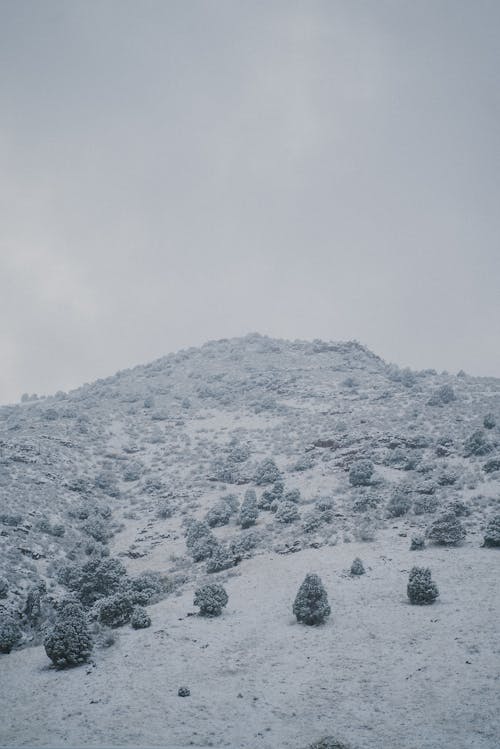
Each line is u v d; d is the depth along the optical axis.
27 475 70.75
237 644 31.80
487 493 53.66
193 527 57.66
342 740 21.22
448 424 76.44
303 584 34.62
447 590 36.00
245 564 47.91
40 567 51.72
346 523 52.75
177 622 36.25
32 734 23.48
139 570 53.31
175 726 23.28
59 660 30.66
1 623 40.25
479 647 27.88
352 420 88.75
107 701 26.09
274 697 25.39
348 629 32.16
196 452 89.94
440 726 21.58
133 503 73.62
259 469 73.62
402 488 57.22
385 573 40.28
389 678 26.06
